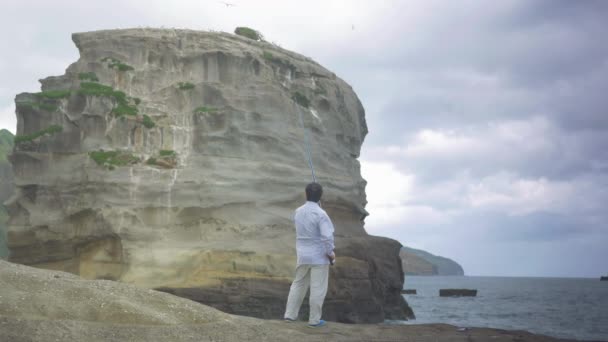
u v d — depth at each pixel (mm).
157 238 24266
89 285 8273
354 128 32812
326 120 30703
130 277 23344
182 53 27703
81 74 27328
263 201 25984
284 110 28297
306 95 30016
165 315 7793
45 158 26484
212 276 23469
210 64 27641
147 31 28094
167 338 7098
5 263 8891
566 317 36406
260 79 28125
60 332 6824
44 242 25891
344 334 8219
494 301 56938
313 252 8852
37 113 26891
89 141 25984
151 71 27484
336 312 24938
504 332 9016
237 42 28562
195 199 24922
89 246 25250
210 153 25984
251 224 25281
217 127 26500
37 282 8062
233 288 23219
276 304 23609
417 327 9141
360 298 25969
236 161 26109
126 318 7500
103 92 26422
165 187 24891
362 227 30531
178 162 25828
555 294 76312
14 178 26719
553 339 8734
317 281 8797
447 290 70438
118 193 24672
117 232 23984
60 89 28172
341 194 29250
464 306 48000
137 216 24375
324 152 29656
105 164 25078
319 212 8938
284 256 24828
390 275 29516
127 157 25453
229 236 24859
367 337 8047
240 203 25453
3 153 64500
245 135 26641
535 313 39844
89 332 6965
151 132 26172
